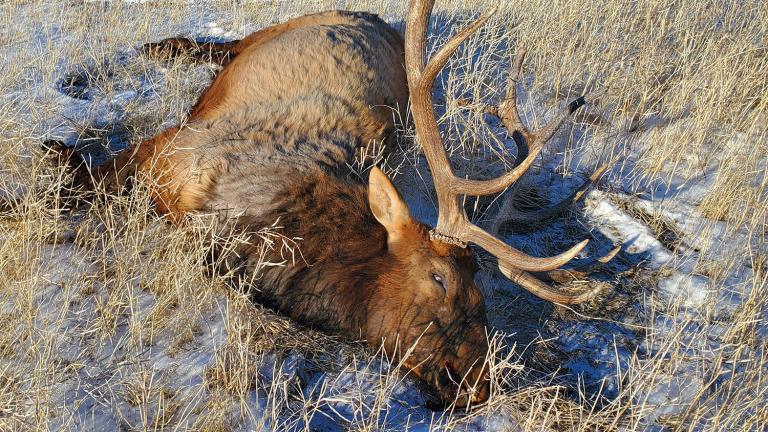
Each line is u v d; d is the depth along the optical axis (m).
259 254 4.14
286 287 4.08
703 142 6.43
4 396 3.20
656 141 6.30
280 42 5.71
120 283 3.87
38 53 6.97
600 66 7.36
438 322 3.80
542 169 6.02
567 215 5.56
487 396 3.72
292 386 3.68
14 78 6.30
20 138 4.65
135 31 7.73
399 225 4.03
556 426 3.73
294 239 4.11
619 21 8.03
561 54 7.46
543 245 5.26
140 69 6.85
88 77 6.62
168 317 3.92
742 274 5.06
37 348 3.47
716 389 4.00
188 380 3.60
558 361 4.23
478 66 7.37
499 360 3.90
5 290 3.88
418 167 5.62
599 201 5.71
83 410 3.34
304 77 5.40
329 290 4.02
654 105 6.58
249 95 5.29
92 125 5.78
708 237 5.22
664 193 5.94
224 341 3.85
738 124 6.59
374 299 3.94
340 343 4.00
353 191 4.32
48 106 5.90
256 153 4.54
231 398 3.48
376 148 5.11
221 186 4.38
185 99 6.29
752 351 4.20
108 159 5.34
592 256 5.20
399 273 3.95
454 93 6.32
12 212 4.24
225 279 4.14
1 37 7.38
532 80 7.33
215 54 6.97
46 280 3.92
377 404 3.49
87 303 3.96
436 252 3.95
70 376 3.47
